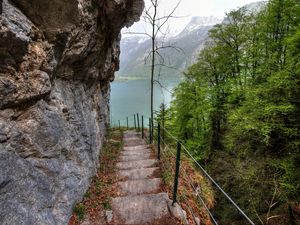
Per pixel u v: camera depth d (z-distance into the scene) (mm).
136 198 7160
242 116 14547
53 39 5082
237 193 15773
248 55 21969
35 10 4512
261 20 20266
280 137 13555
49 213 4852
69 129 6652
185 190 8164
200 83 26422
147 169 9750
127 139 17859
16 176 3926
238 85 23281
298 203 12914
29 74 4410
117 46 15266
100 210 6770
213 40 25484
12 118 4133
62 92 6590
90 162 8500
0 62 3777
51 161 5281
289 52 14625
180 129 28516
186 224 6203
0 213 3416
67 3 4688
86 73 8586
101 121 13836
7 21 3670
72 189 6301
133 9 11578
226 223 14703
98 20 8070
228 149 18484
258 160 14094
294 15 16203
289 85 12844
